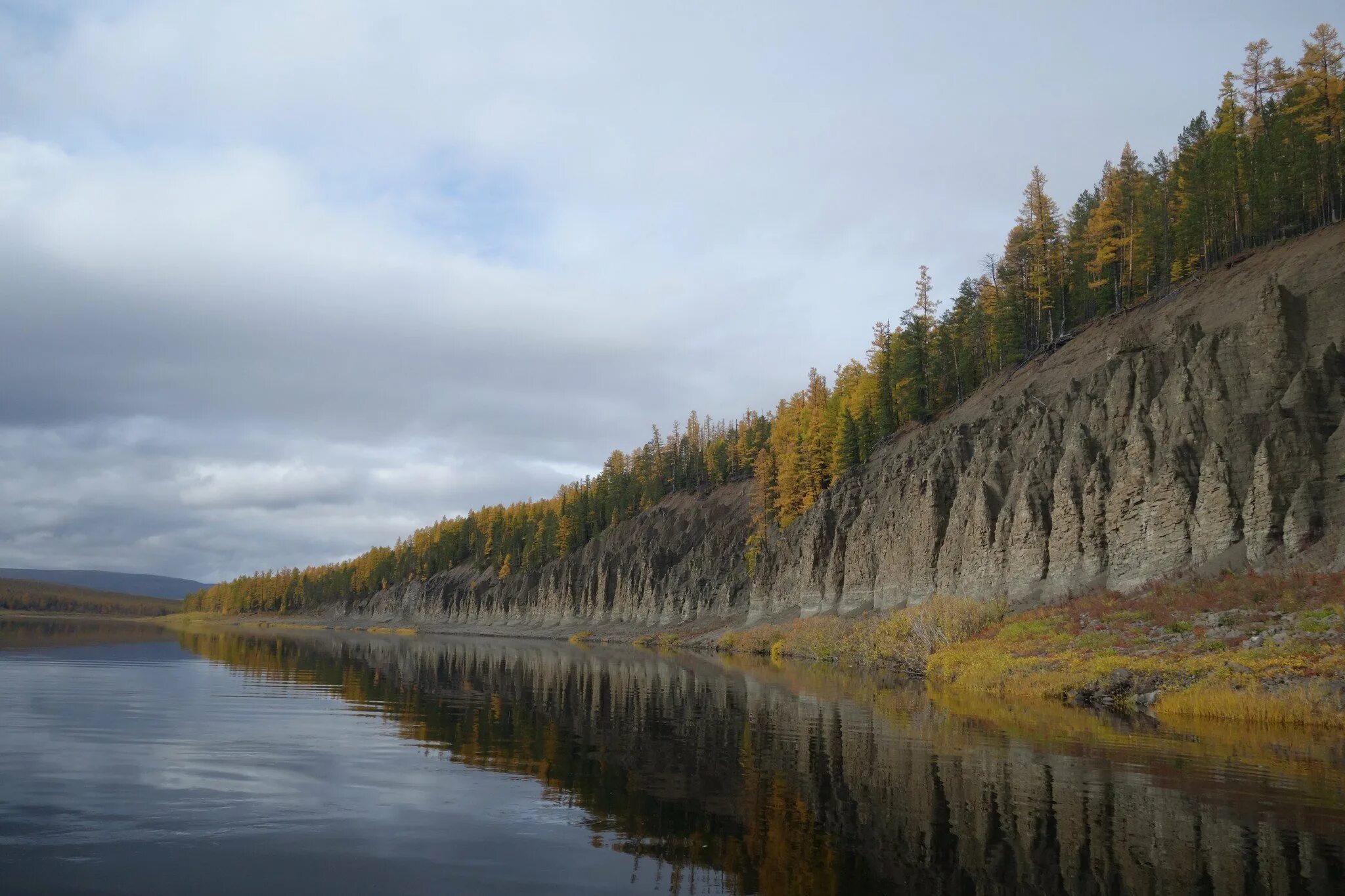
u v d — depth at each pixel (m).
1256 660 29.64
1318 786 16.89
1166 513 45.31
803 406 131.50
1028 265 87.12
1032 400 66.00
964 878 11.31
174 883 10.73
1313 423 42.25
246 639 109.06
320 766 18.80
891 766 19.09
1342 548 36.09
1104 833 13.48
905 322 93.56
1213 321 54.34
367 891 10.59
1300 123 64.44
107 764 18.39
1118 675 31.98
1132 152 83.44
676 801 15.70
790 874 11.42
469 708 31.22
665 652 87.56
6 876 10.73
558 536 176.88
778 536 102.81
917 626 51.53
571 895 10.53
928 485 67.88
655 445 173.62
